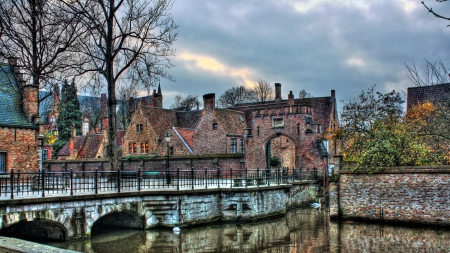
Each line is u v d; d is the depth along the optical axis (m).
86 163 42.12
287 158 43.41
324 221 22.50
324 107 48.09
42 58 25.08
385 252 14.59
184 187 22.42
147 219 19.66
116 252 15.03
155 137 43.69
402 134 22.84
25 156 24.69
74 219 16.36
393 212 20.86
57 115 62.97
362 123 30.67
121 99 63.38
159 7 25.97
